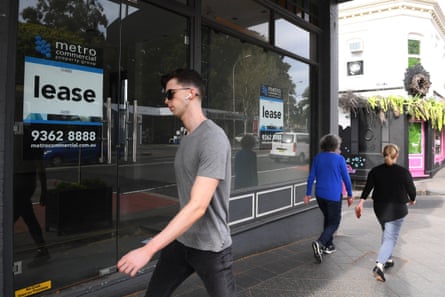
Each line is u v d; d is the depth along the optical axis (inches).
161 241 69.6
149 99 151.7
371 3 568.4
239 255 191.5
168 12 158.2
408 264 188.4
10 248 108.2
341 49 597.9
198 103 85.0
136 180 147.6
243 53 200.8
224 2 187.0
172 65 160.1
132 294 140.3
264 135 215.5
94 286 129.2
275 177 223.6
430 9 571.2
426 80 539.5
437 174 627.2
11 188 108.2
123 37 142.4
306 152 251.1
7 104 107.3
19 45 112.7
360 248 216.8
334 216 193.3
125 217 143.7
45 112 119.2
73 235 126.9
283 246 218.5
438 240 238.2
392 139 524.7
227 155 80.4
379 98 524.4
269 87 219.0
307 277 169.0
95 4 133.2
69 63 125.8
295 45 238.4
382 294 151.3
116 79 140.3
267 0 208.8
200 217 75.9
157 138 155.3
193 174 79.8
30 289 115.3
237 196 192.1
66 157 125.0
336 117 266.2
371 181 178.2
